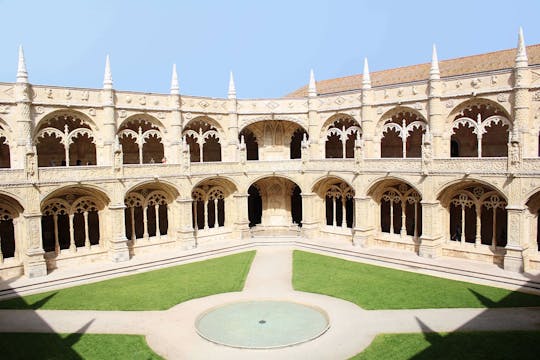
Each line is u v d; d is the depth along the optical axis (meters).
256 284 33.69
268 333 24.61
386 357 21.58
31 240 35.59
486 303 28.50
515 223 33.97
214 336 24.36
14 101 36.34
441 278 34.06
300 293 31.33
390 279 34.09
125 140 50.31
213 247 45.00
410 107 41.41
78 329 25.72
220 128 48.47
